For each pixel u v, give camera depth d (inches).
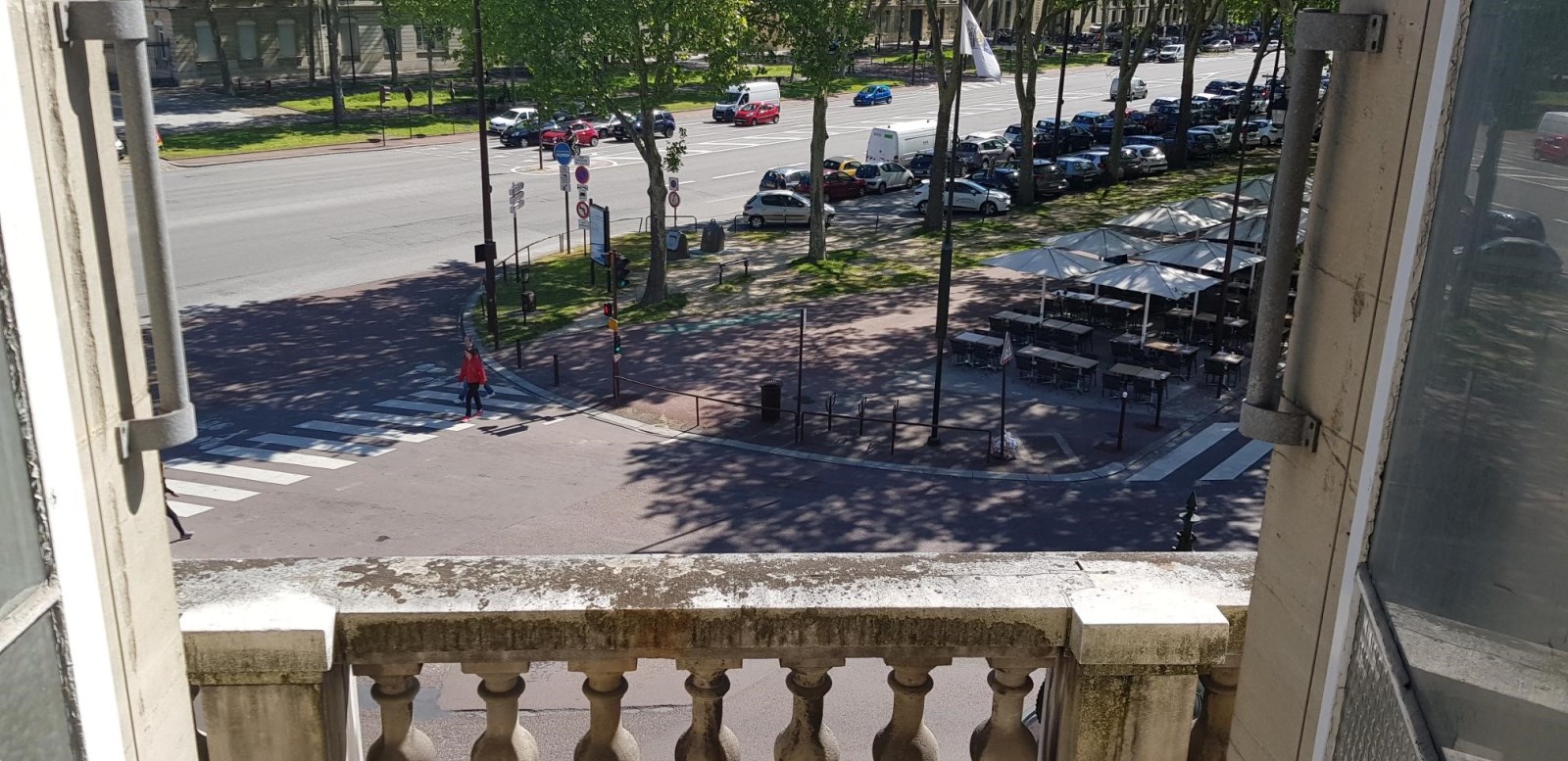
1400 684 77.3
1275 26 2118.6
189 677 132.0
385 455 995.9
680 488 931.3
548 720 506.9
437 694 523.2
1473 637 68.6
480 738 146.6
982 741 151.6
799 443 1024.9
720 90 1413.6
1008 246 1759.4
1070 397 1138.7
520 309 1449.3
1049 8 2012.8
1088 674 138.7
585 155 2522.1
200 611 134.9
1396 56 90.6
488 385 1185.4
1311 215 103.7
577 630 138.1
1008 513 890.1
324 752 135.9
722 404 1120.8
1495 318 70.0
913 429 1053.2
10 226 78.8
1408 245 84.6
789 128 2965.1
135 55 92.1
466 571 145.2
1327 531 101.3
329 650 133.0
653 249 1450.5
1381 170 92.4
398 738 146.6
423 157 2487.7
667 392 1155.9
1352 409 96.4
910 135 2395.4
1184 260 1321.4
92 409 91.6
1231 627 141.2
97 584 90.6
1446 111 79.6
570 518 872.3
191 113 2878.9
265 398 1142.3
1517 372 66.6
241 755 135.6
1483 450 70.1
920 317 1392.7
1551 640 59.4
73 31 89.4
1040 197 2153.1
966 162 2410.2
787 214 1902.1
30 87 83.6
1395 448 85.0
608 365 1241.4
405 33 3592.5
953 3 4571.9
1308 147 101.3
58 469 84.6
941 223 1889.8
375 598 138.6
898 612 139.4
